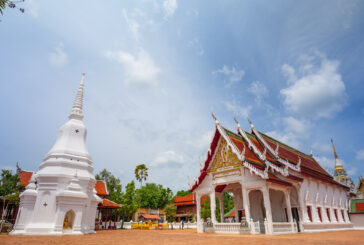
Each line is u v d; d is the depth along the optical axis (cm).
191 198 6228
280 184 2048
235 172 2122
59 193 2155
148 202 7669
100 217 4550
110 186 6619
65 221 2217
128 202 4672
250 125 2784
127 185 4859
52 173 2250
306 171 2652
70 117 2780
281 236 1689
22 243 1279
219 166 2256
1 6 823
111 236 1930
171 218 5981
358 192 5425
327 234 2000
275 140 3064
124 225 4469
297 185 2348
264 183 1906
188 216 6044
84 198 2266
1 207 3219
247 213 1956
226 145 2255
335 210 3109
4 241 1391
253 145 2367
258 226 1912
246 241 1309
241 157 2034
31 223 2075
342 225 3069
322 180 2867
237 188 2591
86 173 2483
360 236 1725
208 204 4738
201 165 2370
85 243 1316
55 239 1585
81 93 2958
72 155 2473
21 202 2327
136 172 6344
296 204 2308
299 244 1119
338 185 3328
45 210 2134
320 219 2625
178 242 1319
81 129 2712
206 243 1224
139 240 1504
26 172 3844
